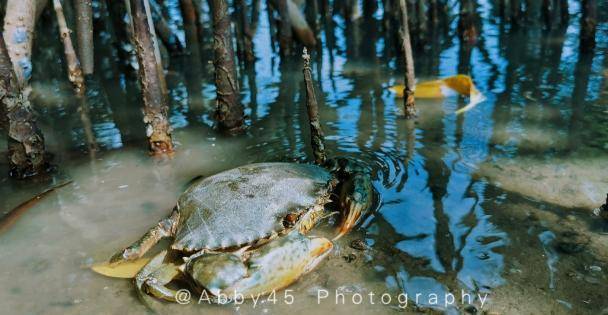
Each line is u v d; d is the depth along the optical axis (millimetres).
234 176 783
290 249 709
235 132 994
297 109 1062
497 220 770
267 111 1062
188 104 1104
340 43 1394
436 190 822
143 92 924
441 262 723
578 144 901
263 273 698
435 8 1383
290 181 768
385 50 1314
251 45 1277
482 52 1246
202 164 916
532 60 1186
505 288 692
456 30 1396
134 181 887
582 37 1187
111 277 735
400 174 856
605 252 721
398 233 760
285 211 738
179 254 741
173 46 1334
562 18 1345
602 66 1133
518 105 1020
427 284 702
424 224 771
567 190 810
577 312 666
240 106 990
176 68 1274
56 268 750
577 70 1126
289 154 918
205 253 711
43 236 796
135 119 1065
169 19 1578
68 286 729
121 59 1269
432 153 900
